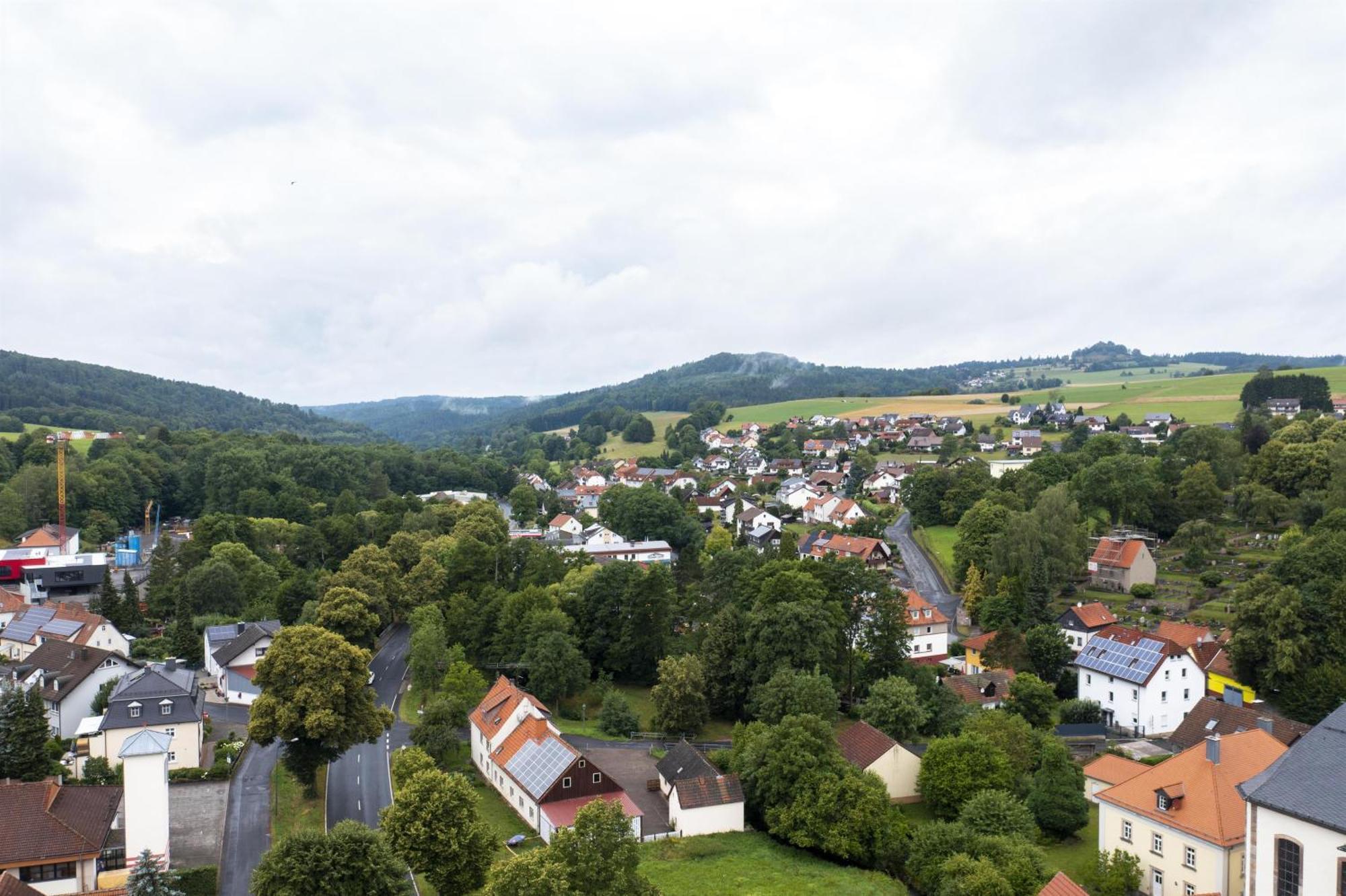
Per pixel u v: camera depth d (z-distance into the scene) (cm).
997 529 16612
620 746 9906
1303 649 9994
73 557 17288
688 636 12462
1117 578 15025
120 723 8512
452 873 6081
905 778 8462
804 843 7312
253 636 11494
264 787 8412
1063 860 7000
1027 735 8712
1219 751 6288
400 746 9594
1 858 5562
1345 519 13538
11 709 7362
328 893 5150
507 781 8588
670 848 7462
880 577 11825
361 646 12306
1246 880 4188
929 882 6500
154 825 6162
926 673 10681
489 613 12538
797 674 9712
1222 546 15825
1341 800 3819
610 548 19975
